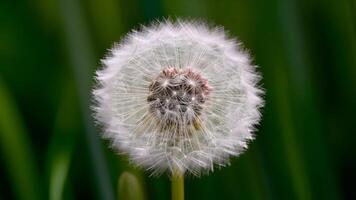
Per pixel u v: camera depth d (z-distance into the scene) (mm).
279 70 304
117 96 220
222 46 226
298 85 300
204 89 222
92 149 284
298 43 302
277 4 306
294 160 294
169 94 220
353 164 317
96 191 296
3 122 295
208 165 212
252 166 295
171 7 307
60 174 283
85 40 299
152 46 224
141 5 307
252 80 224
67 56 316
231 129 217
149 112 220
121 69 221
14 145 296
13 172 295
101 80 220
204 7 311
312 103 298
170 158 211
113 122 215
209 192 293
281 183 295
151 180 295
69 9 300
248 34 316
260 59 310
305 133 296
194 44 226
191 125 218
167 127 218
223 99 222
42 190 296
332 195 292
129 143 214
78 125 316
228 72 224
